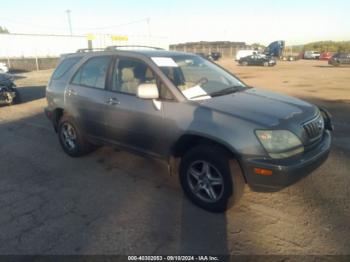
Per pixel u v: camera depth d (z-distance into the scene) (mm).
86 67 4504
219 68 4438
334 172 4137
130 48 4375
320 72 22703
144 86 3322
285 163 2748
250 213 3191
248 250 2625
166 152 3492
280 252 2590
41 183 4004
